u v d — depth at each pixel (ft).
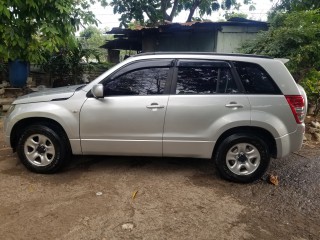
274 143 13.91
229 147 13.98
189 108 13.70
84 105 13.96
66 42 24.20
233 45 35.12
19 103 14.66
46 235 9.77
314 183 14.60
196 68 14.14
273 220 11.19
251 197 12.94
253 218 11.27
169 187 13.57
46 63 32.99
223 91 13.96
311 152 19.57
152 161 16.69
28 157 14.57
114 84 14.17
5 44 22.56
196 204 12.14
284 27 25.26
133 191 13.03
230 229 10.50
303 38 24.21
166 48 40.52
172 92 13.99
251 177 14.07
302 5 33.04
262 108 13.64
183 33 38.65
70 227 10.24
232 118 13.58
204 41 36.83
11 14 21.63
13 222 10.43
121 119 13.88
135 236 9.89
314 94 25.68
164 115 13.78
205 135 13.80
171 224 10.66
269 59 14.10
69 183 13.65
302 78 25.82
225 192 13.30
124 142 14.10
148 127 13.89
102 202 12.00
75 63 34.24
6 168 15.16
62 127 14.14
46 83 34.83
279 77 13.85
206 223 10.81
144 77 14.17
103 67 37.14
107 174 14.76
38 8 21.76
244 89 13.91
